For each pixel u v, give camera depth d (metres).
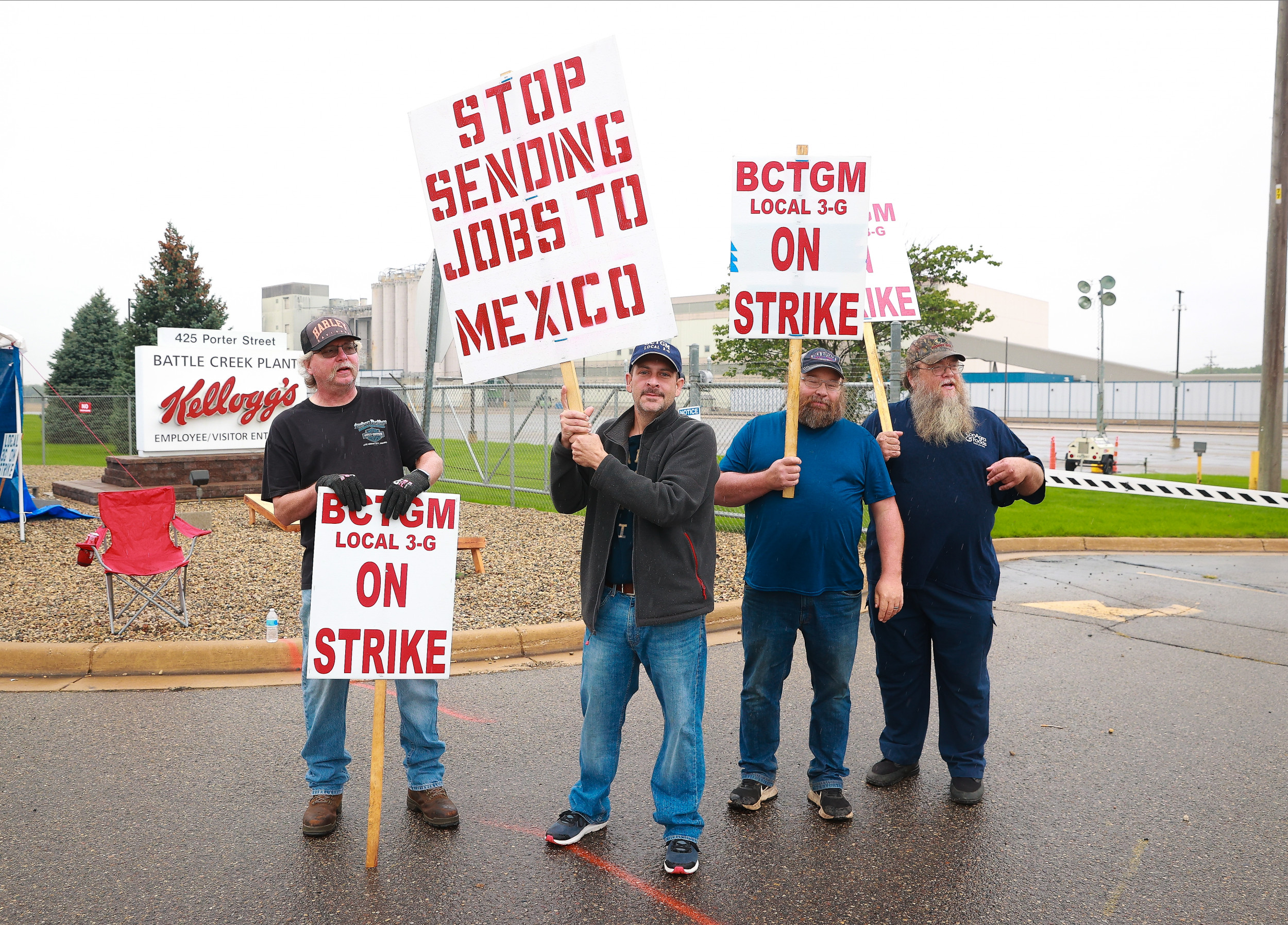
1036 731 4.94
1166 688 5.72
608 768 3.62
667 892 3.25
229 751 4.48
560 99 3.53
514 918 3.07
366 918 3.05
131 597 7.20
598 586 3.50
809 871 3.42
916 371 4.18
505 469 18.08
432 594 3.57
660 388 3.45
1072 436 39.22
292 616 6.73
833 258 4.00
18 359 10.20
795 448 3.76
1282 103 14.80
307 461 3.75
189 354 14.42
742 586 8.18
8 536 10.19
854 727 5.02
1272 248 14.92
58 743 4.57
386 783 4.17
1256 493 13.82
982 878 3.37
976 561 4.05
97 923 3.01
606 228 3.52
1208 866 3.46
